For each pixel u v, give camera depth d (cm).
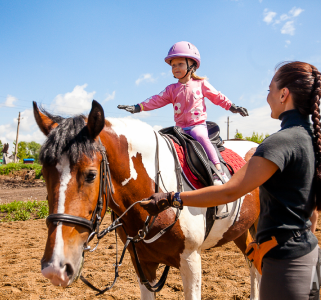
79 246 157
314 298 127
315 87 133
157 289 222
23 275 413
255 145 332
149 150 211
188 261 206
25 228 720
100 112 165
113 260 476
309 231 132
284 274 125
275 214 130
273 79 146
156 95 269
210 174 220
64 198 155
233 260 453
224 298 326
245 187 124
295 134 128
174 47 259
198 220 209
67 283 149
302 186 127
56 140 160
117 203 198
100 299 337
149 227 194
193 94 255
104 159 177
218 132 274
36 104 188
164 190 211
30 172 2162
